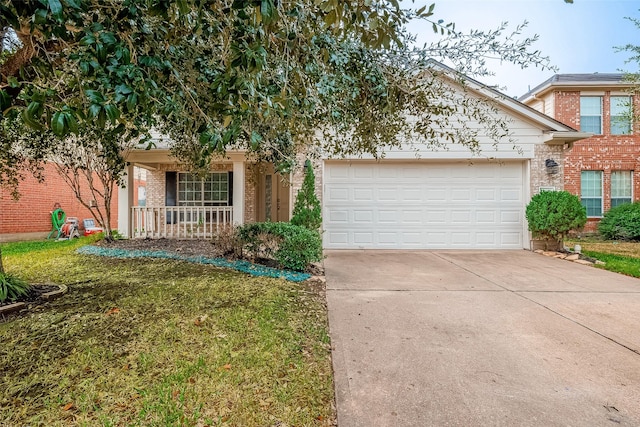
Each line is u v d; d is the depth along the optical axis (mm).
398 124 3697
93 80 1612
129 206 8961
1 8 1297
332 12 1708
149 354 2658
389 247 8570
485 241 8531
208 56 2145
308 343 2926
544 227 7699
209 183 10773
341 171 8602
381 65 3076
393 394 2203
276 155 3969
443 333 3191
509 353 2791
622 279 5328
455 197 8570
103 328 3162
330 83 2713
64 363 2535
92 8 1618
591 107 12312
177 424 1870
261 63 1676
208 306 3789
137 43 1788
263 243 6012
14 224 10969
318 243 5871
